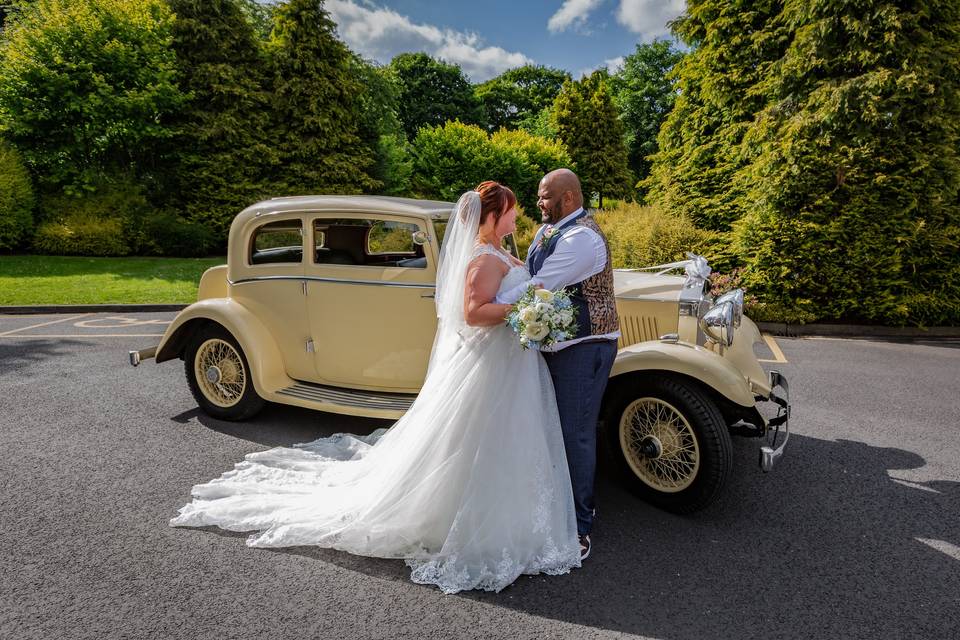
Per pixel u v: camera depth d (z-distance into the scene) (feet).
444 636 6.56
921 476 11.10
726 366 9.12
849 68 25.70
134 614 6.79
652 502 9.89
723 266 29.66
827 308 26.25
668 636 6.63
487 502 7.70
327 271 12.02
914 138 25.39
